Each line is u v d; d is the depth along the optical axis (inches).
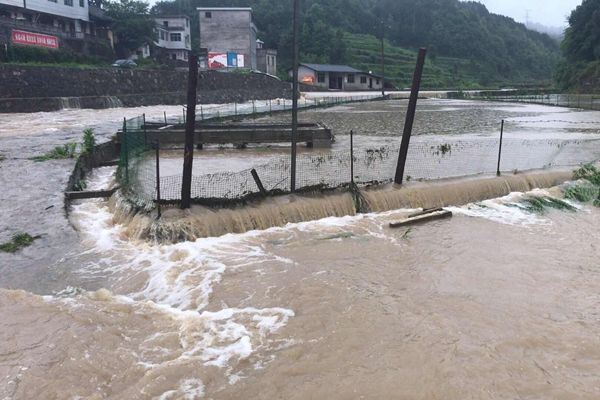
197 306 309.9
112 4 2410.2
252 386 237.1
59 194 499.2
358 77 3235.7
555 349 268.1
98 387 234.1
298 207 462.6
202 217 418.9
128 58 2317.9
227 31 2610.7
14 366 245.1
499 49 5196.9
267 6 3846.0
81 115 1376.7
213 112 1555.1
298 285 337.4
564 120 1460.4
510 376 245.4
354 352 263.4
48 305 302.5
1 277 332.2
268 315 299.7
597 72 2950.3
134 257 374.6
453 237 434.3
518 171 613.6
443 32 4997.5
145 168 621.3
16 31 1617.9
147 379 239.8
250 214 439.5
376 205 497.4
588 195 553.6
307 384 238.8
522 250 407.2
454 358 258.4
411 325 289.0
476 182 552.4
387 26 4960.6
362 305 311.6
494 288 338.0
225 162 761.0
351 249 403.5
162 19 2783.0
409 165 666.8
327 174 601.0
